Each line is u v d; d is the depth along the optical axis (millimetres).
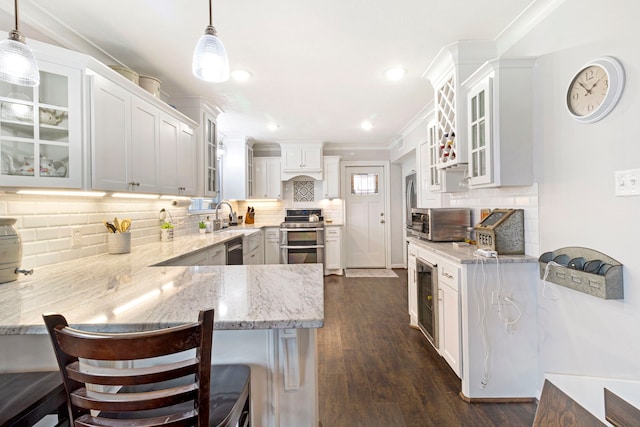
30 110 1507
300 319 896
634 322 1312
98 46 2135
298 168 5246
